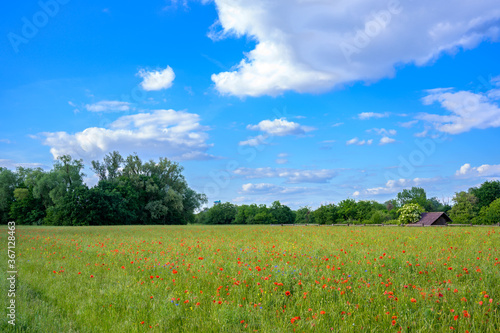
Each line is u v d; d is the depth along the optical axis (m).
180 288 9.12
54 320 6.80
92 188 79.38
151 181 94.94
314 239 21.78
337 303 7.38
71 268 12.51
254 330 6.05
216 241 21.58
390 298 7.41
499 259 11.62
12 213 79.81
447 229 30.42
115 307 7.68
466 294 7.53
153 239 25.25
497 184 81.81
